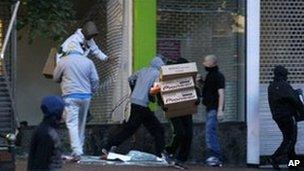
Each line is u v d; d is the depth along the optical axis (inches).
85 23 1007.6
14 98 984.3
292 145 977.5
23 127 959.0
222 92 968.9
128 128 914.1
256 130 1050.7
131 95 920.9
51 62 938.1
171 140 998.4
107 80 1034.1
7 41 942.4
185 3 1047.0
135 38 999.0
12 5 963.3
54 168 521.3
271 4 1090.7
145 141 999.0
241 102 1066.7
